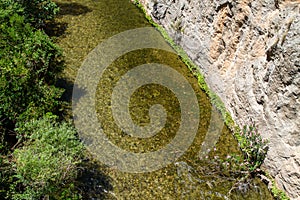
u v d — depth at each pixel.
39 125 8.57
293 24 8.30
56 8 14.20
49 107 9.79
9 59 9.87
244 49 10.47
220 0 11.20
